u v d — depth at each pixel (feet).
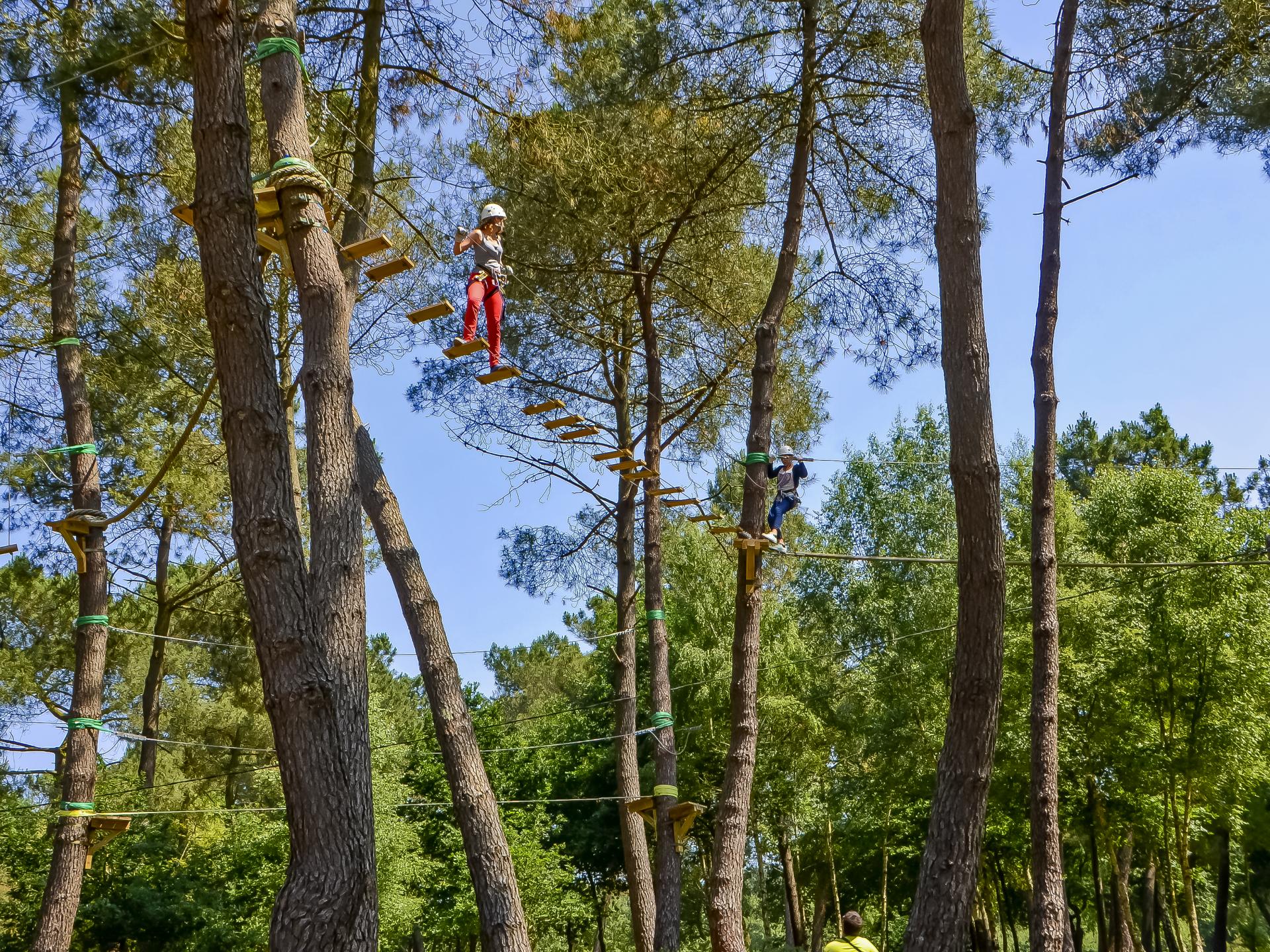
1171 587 59.67
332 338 21.59
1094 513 67.92
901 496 83.76
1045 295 35.17
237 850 67.31
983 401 22.11
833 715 84.28
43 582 76.23
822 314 45.75
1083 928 120.06
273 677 16.40
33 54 31.53
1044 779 31.63
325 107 36.17
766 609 83.25
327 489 21.21
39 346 42.83
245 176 17.90
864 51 39.70
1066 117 36.50
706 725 82.99
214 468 64.85
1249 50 36.37
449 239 45.44
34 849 56.80
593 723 98.84
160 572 72.33
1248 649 58.23
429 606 32.53
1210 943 104.68
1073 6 36.37
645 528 48.70
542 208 43.37
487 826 30.94
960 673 21.16
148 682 71.97
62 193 41.06
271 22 22.29
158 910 56.44
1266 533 62.23
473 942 99.09
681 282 49.57
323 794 16.03
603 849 97.25
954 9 23.50
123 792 61.05
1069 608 63.05
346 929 15.49
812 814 84.94
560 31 37.42
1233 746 58.90
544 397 50.47
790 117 41.73
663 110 41.32
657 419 48.80
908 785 76.95
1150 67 38.14
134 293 47.11
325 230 21.90
